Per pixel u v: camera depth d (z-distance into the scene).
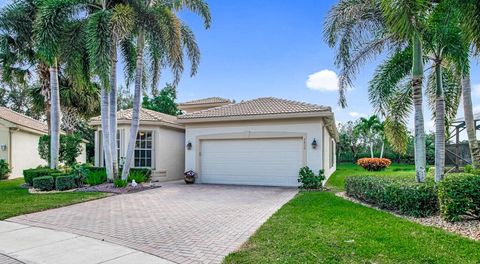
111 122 14.44
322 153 15.09
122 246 5.74
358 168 32.28
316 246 5.34
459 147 19.20
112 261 4.97
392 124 12.21
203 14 15.01
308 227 6.68
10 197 11.41
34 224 7.48
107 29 12.23
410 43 10.74
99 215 8.45
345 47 11.41
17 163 21.83
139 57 14.16
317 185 13.86
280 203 10.23
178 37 13.83
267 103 17.53
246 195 12.17
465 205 6.75
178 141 20.39
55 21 12.79
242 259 4.85
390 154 37.00
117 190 12.89
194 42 15.52
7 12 15.43
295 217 7.71
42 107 21.44
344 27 11.27
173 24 13.70
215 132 16.69
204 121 16.62
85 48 13.72
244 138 16.08
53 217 8.23
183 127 20.11
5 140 21.19
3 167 20.00
